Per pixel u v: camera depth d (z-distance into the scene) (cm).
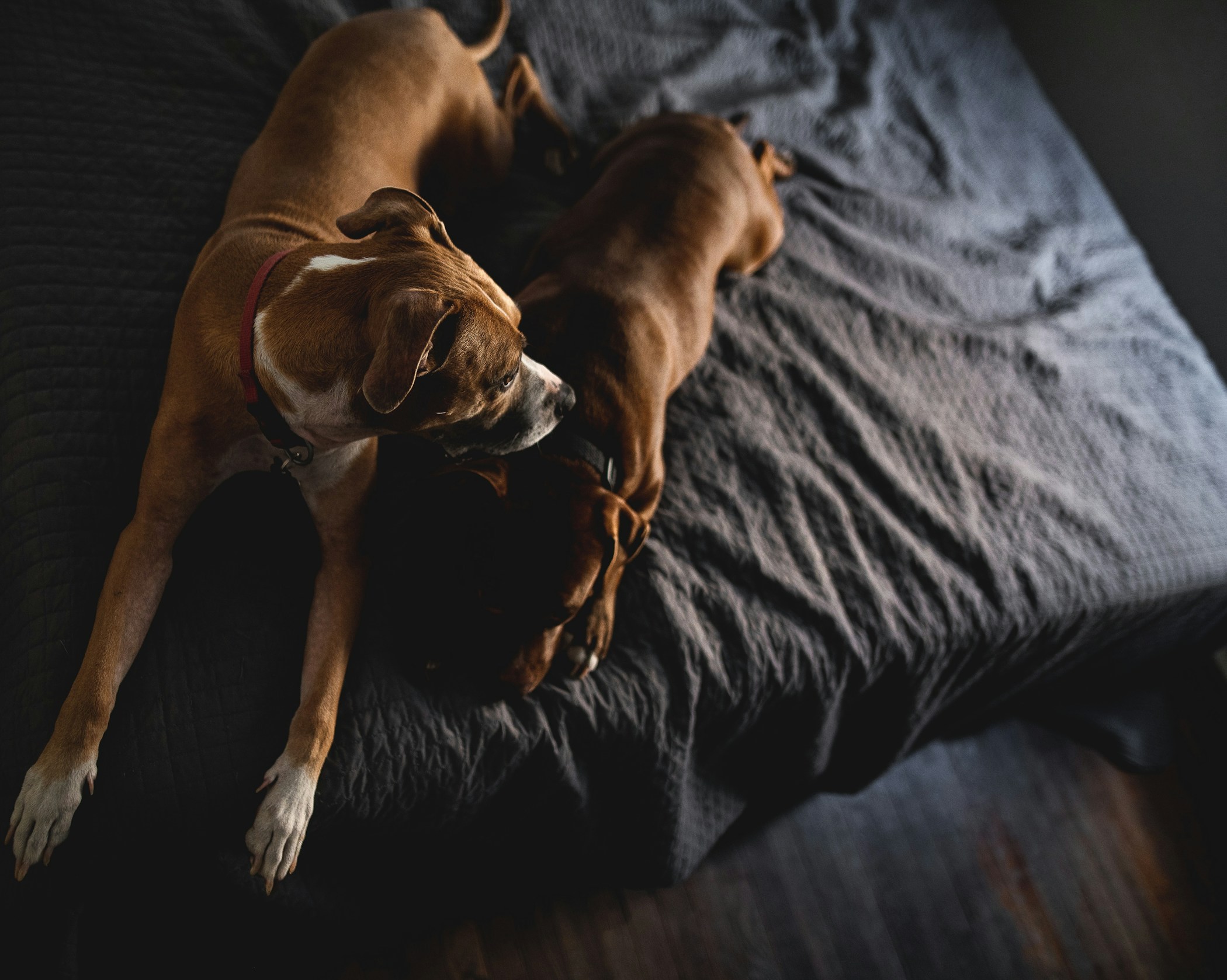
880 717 240
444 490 173
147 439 177
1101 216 371
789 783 244
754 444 240
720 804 232
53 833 133
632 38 316
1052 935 265
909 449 260
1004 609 237
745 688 207
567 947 222
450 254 155
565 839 209
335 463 160
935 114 367
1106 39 407
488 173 250
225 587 168
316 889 182
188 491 160
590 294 207
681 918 236
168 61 224
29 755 144
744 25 346
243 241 162
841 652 217
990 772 290
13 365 175
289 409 148
